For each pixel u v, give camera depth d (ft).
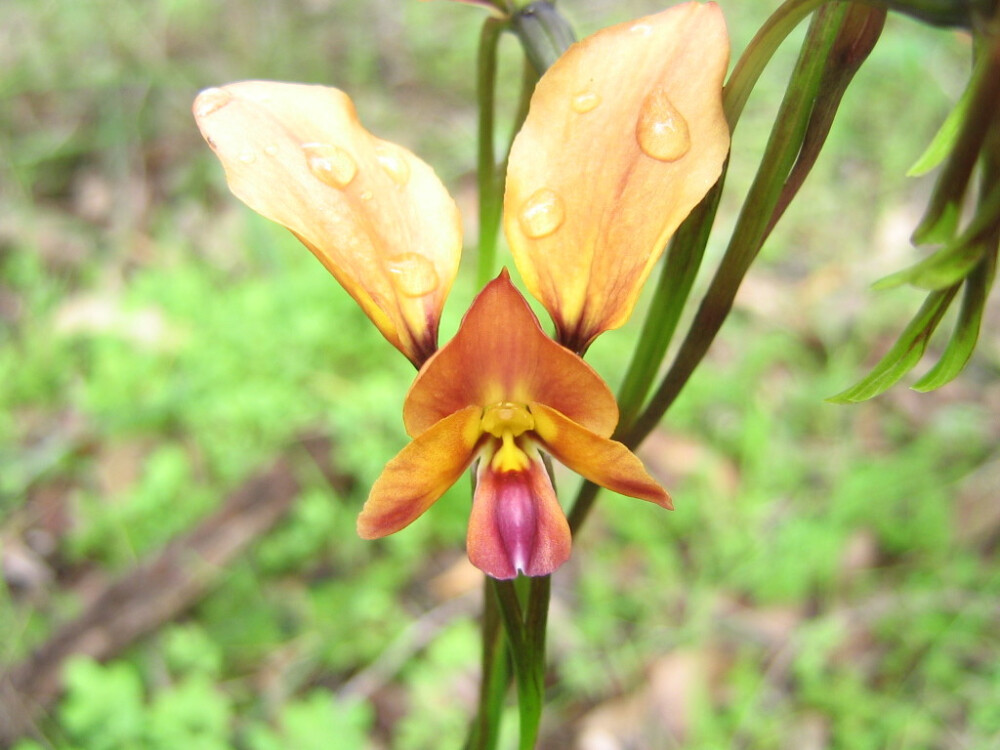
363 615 0.41
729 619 0.41
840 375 0.48
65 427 0.48
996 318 0.52
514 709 0.38
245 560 0.42
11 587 0.43
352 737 0.35
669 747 0.38
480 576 0.42
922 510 0.43
